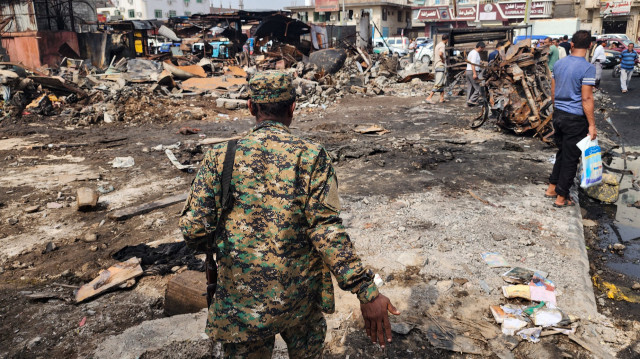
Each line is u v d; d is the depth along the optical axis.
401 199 5.06
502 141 7.75
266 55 21.41
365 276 1.55
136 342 2.64
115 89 13.12
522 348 2.61
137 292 3.36
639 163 6.64
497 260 3.57
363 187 5.55
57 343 2.76
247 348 1.65
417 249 3.80
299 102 13.29
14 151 7.82
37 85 11.99
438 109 11.66
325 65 19.83
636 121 9.42
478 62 11.15
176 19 26.81
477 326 2.79
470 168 6.25
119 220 4.76
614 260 3.90
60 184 6.04
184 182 6.09
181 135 9.26
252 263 1.54
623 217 4.80
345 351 2.61
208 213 1.58
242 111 12.35
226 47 25.55
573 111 4.41
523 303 3.02
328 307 1.71
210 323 1.68
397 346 2.65
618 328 2.83
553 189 4.98
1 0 20.38
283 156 1.54
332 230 1.53
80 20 24.50
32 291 3.37
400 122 10.05
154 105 11.98
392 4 46.81
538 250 3.75
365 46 24.22
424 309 2.98
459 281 3.29
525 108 7.73
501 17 36.41
